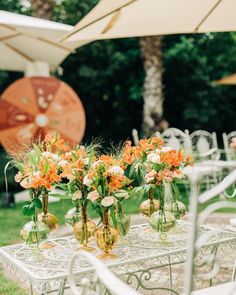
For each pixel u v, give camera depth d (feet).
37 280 7.95
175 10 12.37
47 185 9.12
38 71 26.45
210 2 12.62
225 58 45.93
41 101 26.99
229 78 28.66
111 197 9.15
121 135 47.21
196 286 12.82
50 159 9.60
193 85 45.16
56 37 21.35
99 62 44.60
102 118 47.11
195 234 5.10
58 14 44.78
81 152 9.80
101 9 10.16
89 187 9.42
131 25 12.53
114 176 9.22
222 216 21.63
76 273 8.22
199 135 28.91
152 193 11.19
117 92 46.21
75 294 6.17
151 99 31.99
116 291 5.30
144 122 32.37
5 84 44.24
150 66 31.96
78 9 44.21
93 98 46.34
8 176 31.76
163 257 9.71
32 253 9.62
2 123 26.30
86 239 9.70
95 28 11.25
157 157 10.19
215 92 45.88
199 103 45.70
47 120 27.25
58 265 8.74
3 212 24.93
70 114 27.96
